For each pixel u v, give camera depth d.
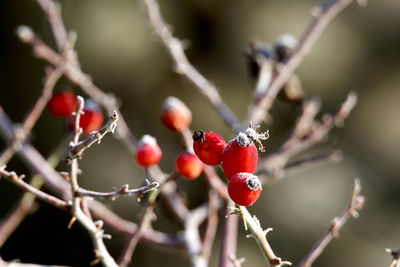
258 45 0.71
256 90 0.67
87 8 1.38
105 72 1.38
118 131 0.66
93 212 0.63
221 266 0.62
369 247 1.35
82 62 1.36
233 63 1.46
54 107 0.62
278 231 1.30
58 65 0.63
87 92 0.66
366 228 1.38
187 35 1.46
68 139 0.63
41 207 1.27
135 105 1.39
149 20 0.67
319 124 0.68
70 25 1.36
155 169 0.64
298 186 1.36
